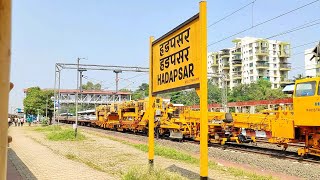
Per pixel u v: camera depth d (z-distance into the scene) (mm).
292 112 15297
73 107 80188
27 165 12133
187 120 24719
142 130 33750
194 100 72750
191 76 7090
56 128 41094
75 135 26156
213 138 22172
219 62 114312
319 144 13758
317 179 10375
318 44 13773
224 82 43406
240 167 12586
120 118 39406
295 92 14531
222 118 22016
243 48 107000
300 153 14570
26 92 89750
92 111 60125
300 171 11578
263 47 102875
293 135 14883
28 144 21344
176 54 7906
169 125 26531
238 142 20094
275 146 20453
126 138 28453
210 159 14812
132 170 8852
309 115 13742
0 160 1376
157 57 9109
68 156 14977
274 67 105438
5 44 1409
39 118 84375
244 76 106250
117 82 56000
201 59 6625
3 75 1396
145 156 15188
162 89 8719
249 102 29406
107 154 15969
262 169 12234
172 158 14602
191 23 7137
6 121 1409
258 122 18266
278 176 10820
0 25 1386
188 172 10883
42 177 9688
